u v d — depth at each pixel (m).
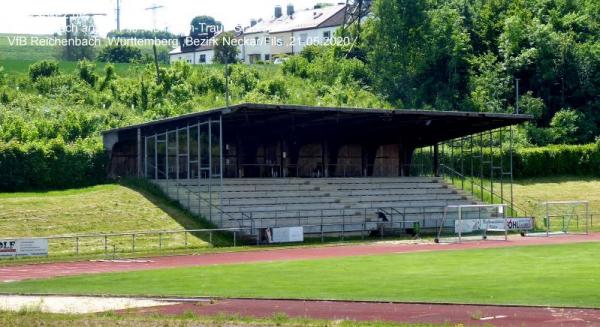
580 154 91.44
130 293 31.52
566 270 36.72
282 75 116.00
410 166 82.56
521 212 76.00
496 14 129.50
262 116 64.06
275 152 76.88
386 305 26.98
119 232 56.22
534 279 33.28
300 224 62.91
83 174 69.62
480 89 112.31
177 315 25.22
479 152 88.25
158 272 39.84
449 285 31.91
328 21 152.38
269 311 26.22
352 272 37.91
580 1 132.12
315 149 79.44
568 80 111.81
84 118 83.81
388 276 35.84
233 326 23.16
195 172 72.25
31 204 59.22
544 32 114.88
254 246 55.75
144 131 69.31
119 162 72.06
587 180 90.00
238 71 111.69
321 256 47.53
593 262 40.47
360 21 136.88
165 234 56.69
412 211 69.88
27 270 43.03
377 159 81.94
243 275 37.53
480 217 71.06
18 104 89.44
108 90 100.88
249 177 73.31
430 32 118.56
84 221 57.31
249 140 74.88
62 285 35.16
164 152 70.69
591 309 25.12
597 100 110.25
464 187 80.56
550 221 73.06
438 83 116.94
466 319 23.81
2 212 56.75
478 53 123.31
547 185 87.06
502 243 55.50
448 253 47.69
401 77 117.44
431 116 65.94
